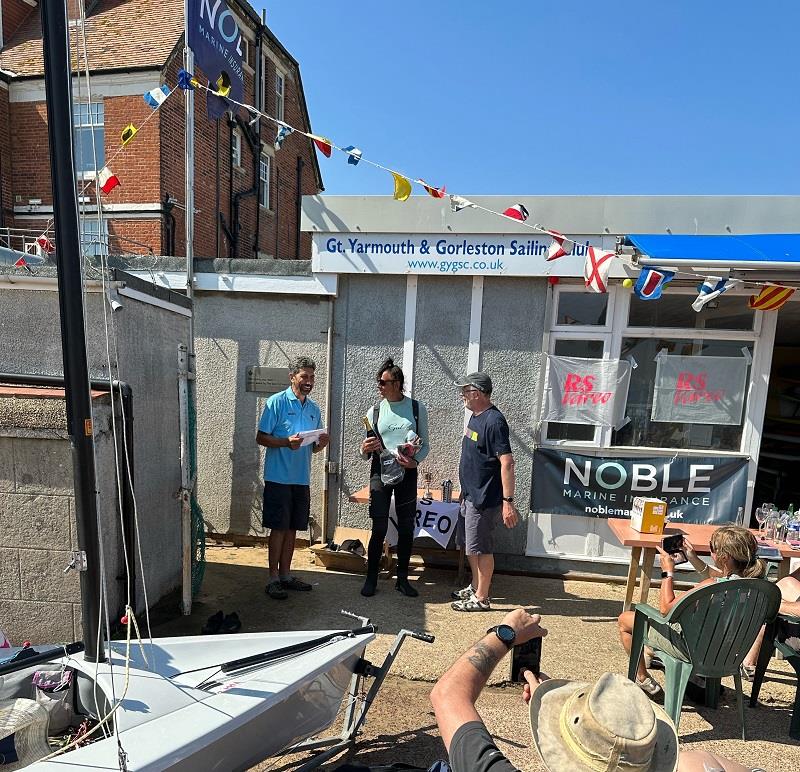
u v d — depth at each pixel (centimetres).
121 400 231
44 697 179
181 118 1196
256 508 551
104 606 170
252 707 175
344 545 491
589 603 443
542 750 126
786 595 322
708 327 484
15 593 291
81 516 176
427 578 479
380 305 521
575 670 339
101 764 145
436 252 500
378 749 255
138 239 1138
